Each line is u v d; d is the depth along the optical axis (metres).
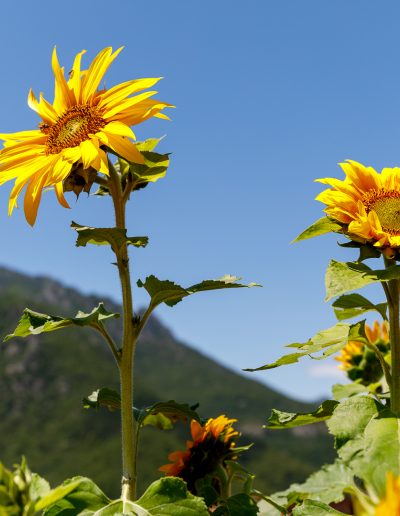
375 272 0.76
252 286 0.86
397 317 0.84
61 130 0.92
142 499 0.79
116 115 0.91
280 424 0.90
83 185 0.87
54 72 0.96
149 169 0.93
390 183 0.91
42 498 0.60
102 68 0.95
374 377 1.22
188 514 0.78
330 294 0.76
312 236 0.86
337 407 0.76
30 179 0.91
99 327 0.89
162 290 0.88
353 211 0.86
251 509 0.92
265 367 0.83
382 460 0.70
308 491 1.07
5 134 0.97
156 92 0.90
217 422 1.00
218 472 0.99
